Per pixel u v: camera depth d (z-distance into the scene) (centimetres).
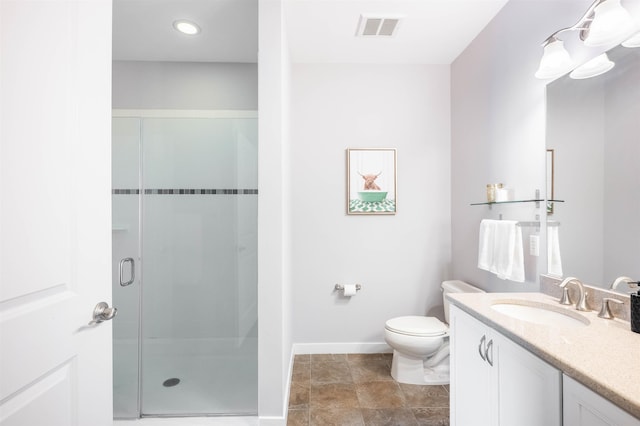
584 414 76
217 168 227
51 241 75
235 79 256
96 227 91
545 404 90
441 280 268
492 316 120
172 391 204
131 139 210
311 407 190
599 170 126
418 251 268
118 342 199
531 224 166
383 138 268
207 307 224
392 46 240
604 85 124
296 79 265
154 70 254
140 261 207
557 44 134
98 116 92
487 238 190
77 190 83
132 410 187
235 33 215
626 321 113
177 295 222
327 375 229
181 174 225
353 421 177
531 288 168
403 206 268
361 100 267
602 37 113
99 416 91
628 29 109
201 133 226
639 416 62
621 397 65
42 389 73
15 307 66
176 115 236
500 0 186
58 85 77
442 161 268
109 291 96
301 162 265
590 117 130
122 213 208
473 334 132
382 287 268
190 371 218
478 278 223
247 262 226
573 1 139
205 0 181
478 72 222
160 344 214
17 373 65
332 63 266
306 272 266
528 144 170
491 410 118
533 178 165
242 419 183
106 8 95
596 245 127
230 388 207
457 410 146
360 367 241
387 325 218
